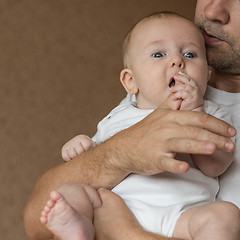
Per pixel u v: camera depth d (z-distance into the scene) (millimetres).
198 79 1468
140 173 1264
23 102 3949
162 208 1291
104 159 1332
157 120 1194
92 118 4109
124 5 4363
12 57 3977
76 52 4156
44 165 3920
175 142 1115
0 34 3975
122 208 1273
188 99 1300
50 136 3975
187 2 4551
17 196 3820
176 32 1506
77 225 1130
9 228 3766
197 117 1157
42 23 4098
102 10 4293
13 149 3873
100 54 4219
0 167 3822
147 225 1284
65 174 1432
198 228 1180
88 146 1535
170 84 1468
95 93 4148
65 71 4098
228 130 1155
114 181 1348
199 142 1091
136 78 1534
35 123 3951
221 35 1714
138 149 1191
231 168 1545
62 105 4043
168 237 1204
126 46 1604
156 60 1490
